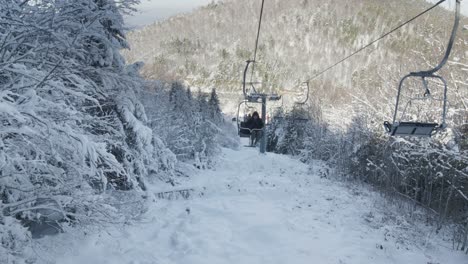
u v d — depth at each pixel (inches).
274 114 1417.3
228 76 5305.1
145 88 457.1
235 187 512.1
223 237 310.7
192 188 510.9
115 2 285.3
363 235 338.6
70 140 217.2
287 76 5182.1
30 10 253.4
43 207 219.8
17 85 220.1
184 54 6289.4
